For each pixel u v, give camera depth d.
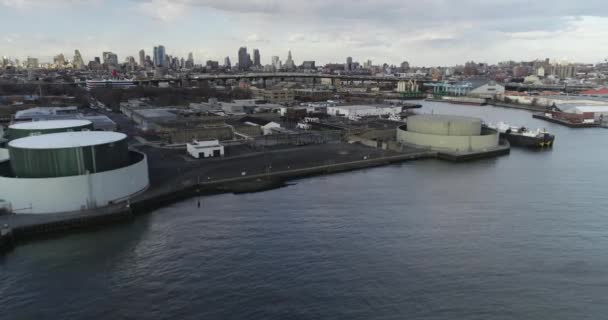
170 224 62.09
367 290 43.28
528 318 39.19
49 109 157.62
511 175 94.12
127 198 69.12
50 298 42.09
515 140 139.50
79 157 64.38
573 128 179.25
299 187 82.94
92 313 39.53
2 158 87.12
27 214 61.53
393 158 108.44
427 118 129.12
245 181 85.44
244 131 133.00
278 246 53.72
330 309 39.97
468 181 88.25
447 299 42.00
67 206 62.81
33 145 65.00
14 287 44.28
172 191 74.62
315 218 64.19
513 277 46.59
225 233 58.22
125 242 55.66
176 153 108.00
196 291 43.06
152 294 42.59
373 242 55.16
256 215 65.69
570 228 61.12
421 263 49.41
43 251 53.16
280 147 118.56
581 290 44.06
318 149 117.06
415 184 85.50
